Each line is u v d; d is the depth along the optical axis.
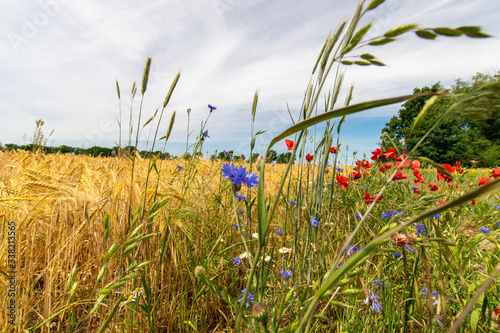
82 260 2.29
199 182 3.12
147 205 2.08
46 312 1.74
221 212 2.96
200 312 2.17
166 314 2.03
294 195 2.72
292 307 1.49
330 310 1.83
